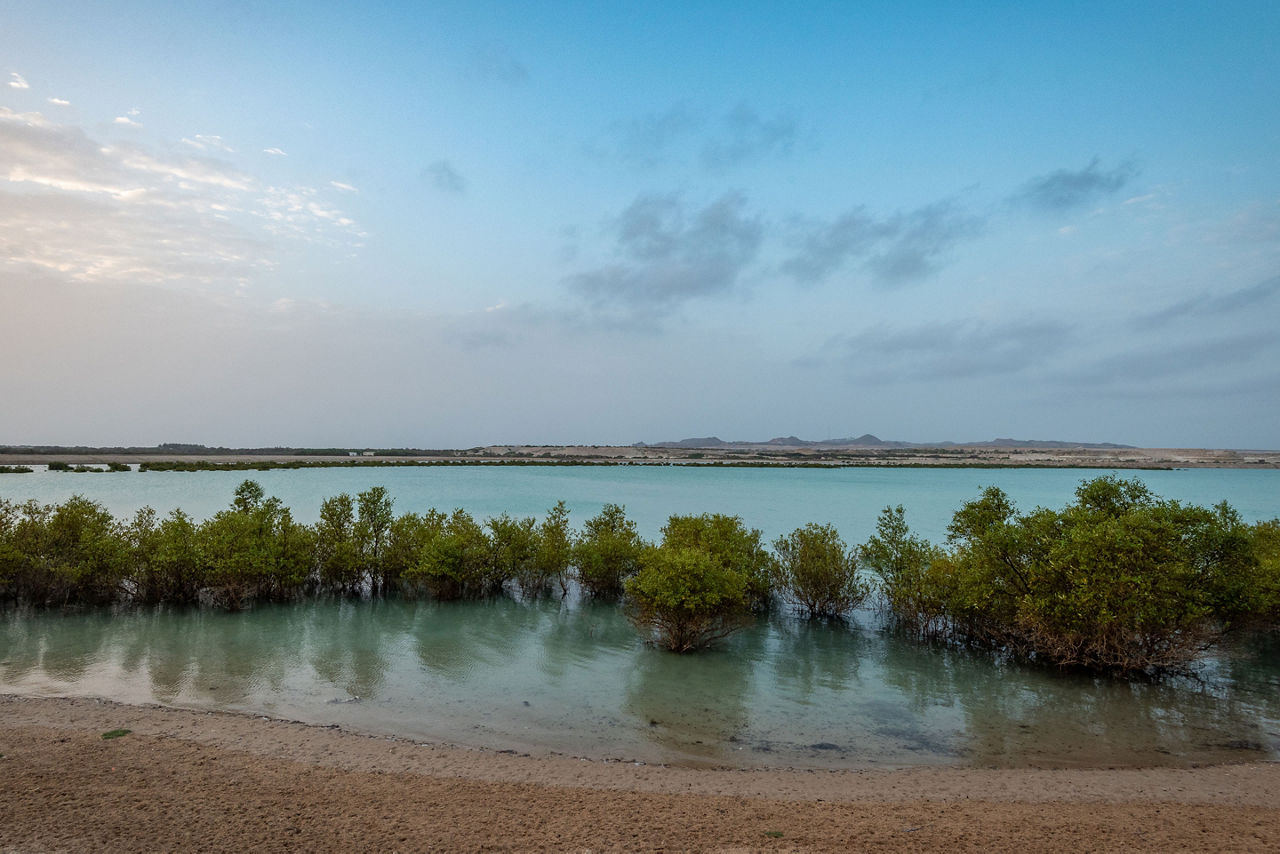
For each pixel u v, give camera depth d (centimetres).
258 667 1498
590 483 9081
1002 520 1773
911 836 773
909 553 2061
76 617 1895
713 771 1036
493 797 877
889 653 1738
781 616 2120
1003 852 734
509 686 1430
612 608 2180
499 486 8212
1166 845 756
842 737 1204
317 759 998
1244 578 1556
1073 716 1323
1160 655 1499
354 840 727
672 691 1429
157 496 5462
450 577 2188
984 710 1346
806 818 831
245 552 2009
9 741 998
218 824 752
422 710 1272
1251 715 1333
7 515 2145
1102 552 1488
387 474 10919
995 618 1728
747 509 5656
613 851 718
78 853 671
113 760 938
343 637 1777
